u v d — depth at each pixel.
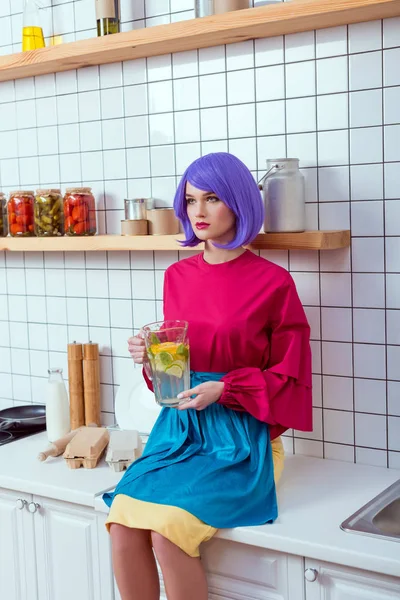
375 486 1.75
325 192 1.91
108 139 2.27
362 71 1.83
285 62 1.93
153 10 2.14
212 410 1.72
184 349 1.63
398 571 1.35
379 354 1.88
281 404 1.69
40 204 2.25
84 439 1.98
